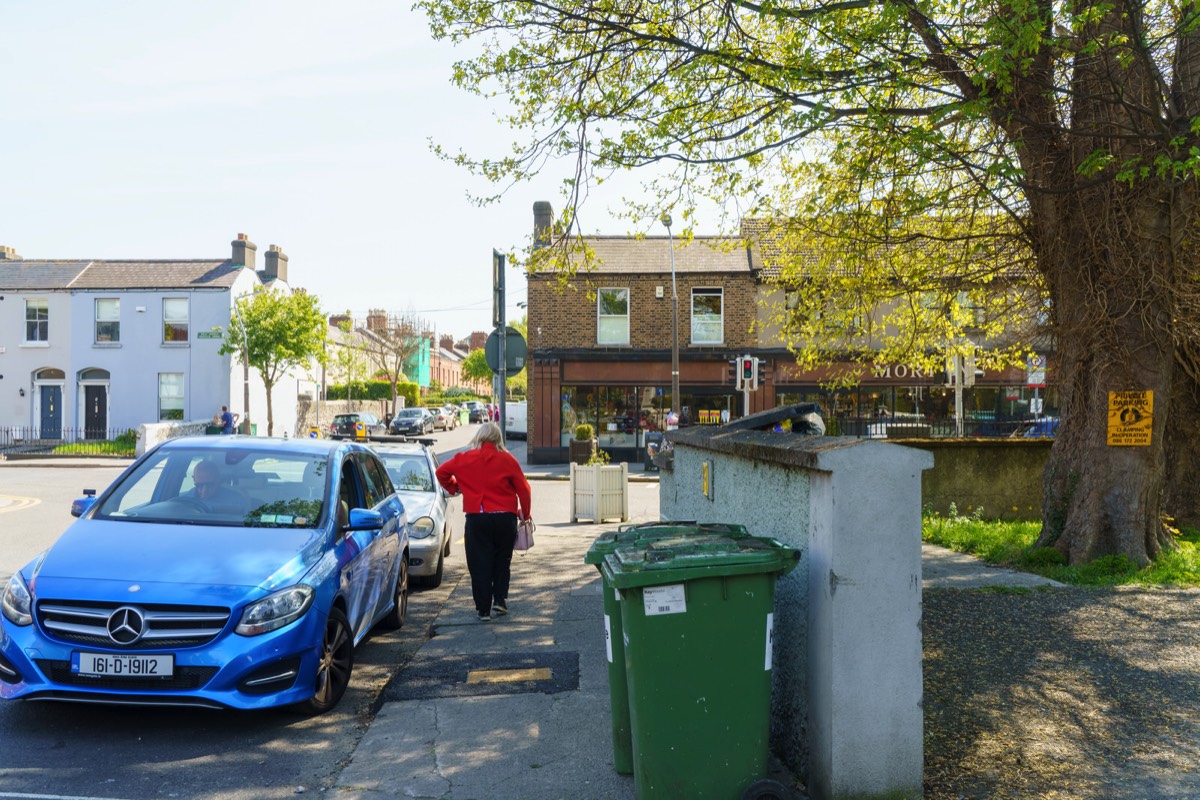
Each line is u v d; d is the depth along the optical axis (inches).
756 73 333.1
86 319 1491.1
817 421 292.4
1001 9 285.3
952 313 534.3
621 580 146.0
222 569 203.0
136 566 201.9
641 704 148.5
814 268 506.9
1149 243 348.8
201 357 1489.9
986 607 290.2
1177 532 429.7
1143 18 323.3
